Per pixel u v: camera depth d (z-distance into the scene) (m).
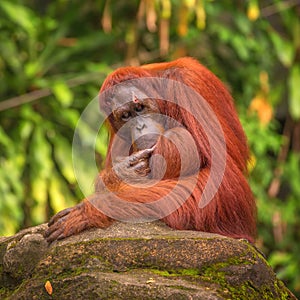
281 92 20.20
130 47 18.78
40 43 18.91
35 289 7.21
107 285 6.85
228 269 7.18
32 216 16.61
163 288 6.76
